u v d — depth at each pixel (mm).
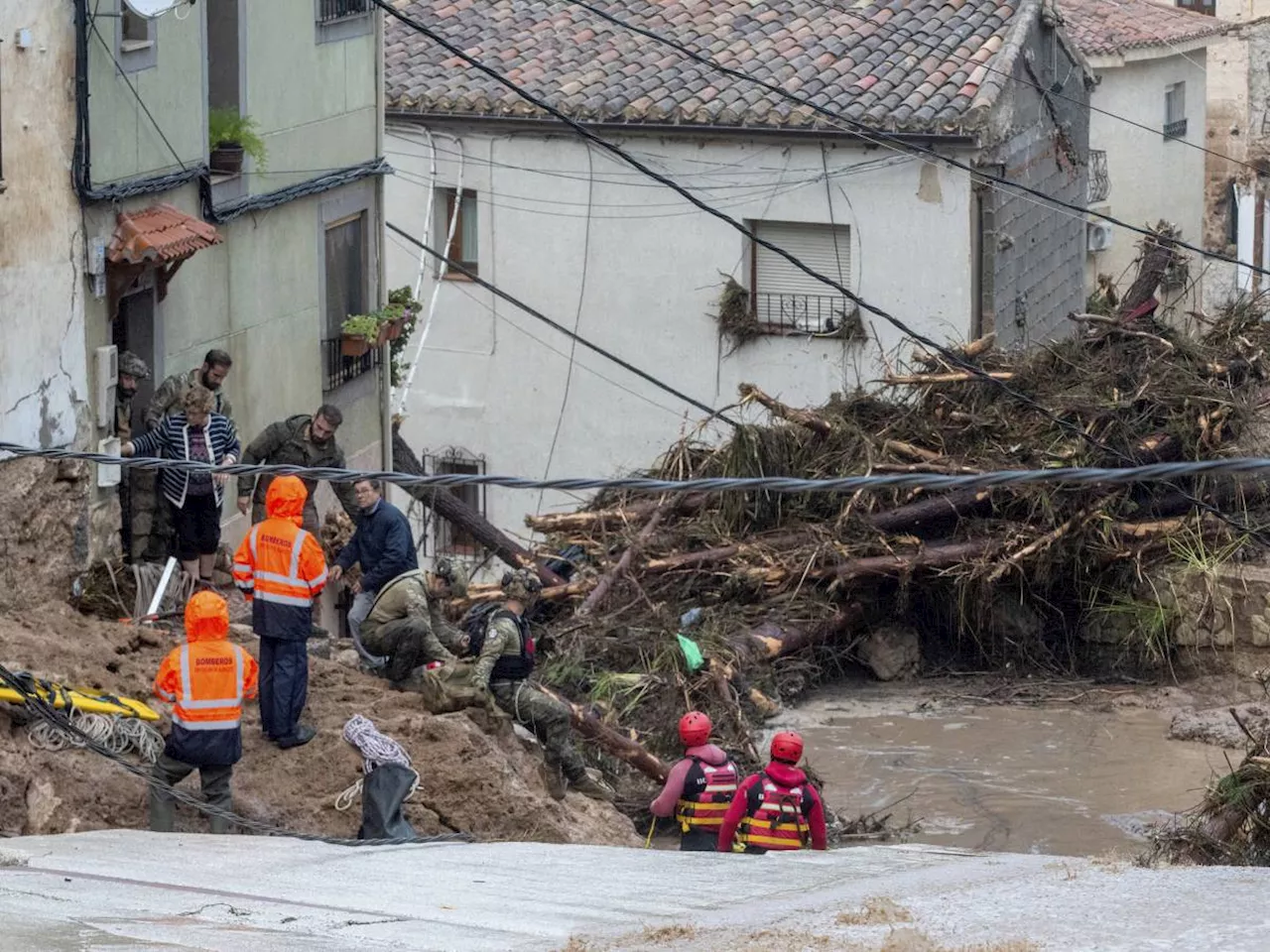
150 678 15352
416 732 14883
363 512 16297
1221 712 22016
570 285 32938
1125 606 24359
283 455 19062
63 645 15242
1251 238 48562
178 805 13742
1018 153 32125
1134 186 44656
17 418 16422
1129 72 43781
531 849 11773
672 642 22094
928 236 30641
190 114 19656
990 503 24656
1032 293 33438
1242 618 23656
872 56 31922
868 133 28625
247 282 21359
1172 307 26844
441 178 33406
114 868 10477
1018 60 32062
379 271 25391
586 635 22734
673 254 32188
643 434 32906
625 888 9562
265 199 21531
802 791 12695
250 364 21484
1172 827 17016
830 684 24469
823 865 10336
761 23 33469
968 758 21094
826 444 25266
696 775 13672
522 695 16125
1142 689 24031
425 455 34219
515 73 33062
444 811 14461
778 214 31422
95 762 13602
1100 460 24266
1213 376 24953
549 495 33656
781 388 31859
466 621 16781
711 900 9047
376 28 24938
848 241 31172
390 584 16094
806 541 24516
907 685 24453
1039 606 25078
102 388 17734
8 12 16062
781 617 23906
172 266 18578
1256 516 24859
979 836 18266
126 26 18422
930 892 8773
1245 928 7316
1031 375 25547
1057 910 7945
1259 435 24922
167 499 18172
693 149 31703
